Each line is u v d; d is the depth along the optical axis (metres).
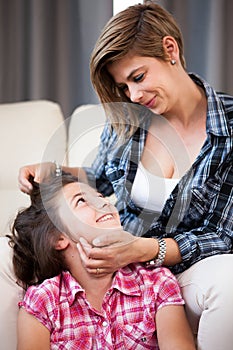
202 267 1.54
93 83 1.75
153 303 1.51
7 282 1.55
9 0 2.98
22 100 3.02
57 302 1.47
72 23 3.00
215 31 2.96
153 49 1.65
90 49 3.00
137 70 1.65
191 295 1.51
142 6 1.70
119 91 1.76
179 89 1.72
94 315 1.48
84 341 1.45
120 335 1.48
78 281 1.54
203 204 1.69
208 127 1.71
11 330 1.50
